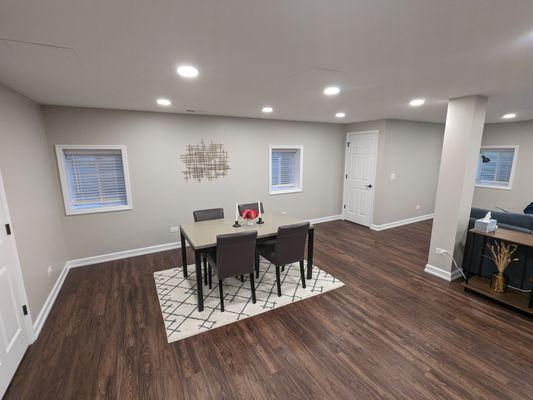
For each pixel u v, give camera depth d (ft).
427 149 19.70
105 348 7.50
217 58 6.27
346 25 4.69
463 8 4.11
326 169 20.11
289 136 18.02
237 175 16.51
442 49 5.77
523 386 6.23
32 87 8.42
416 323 8.52
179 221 15.15
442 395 6.00
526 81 8.16
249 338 7.88
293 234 9.89
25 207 8.36
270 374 6.61
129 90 9.14
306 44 5.52
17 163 8.21
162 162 14.24
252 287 9.61
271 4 4.01
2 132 7.46
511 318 8.72
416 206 20.34
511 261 9.77
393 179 18.26
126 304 9.66
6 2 3.83
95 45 5.45
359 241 16.21
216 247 9.08
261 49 5.75
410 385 6.27
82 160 12.70
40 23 4.51
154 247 14.65
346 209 21.02
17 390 6.20
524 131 18.37
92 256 13.19
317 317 8.86
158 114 13.83
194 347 7.52
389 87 8.92
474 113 10.01
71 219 12.54
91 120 12.35
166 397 6.01
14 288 7.04
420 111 13.91
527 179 18.48
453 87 8.88
